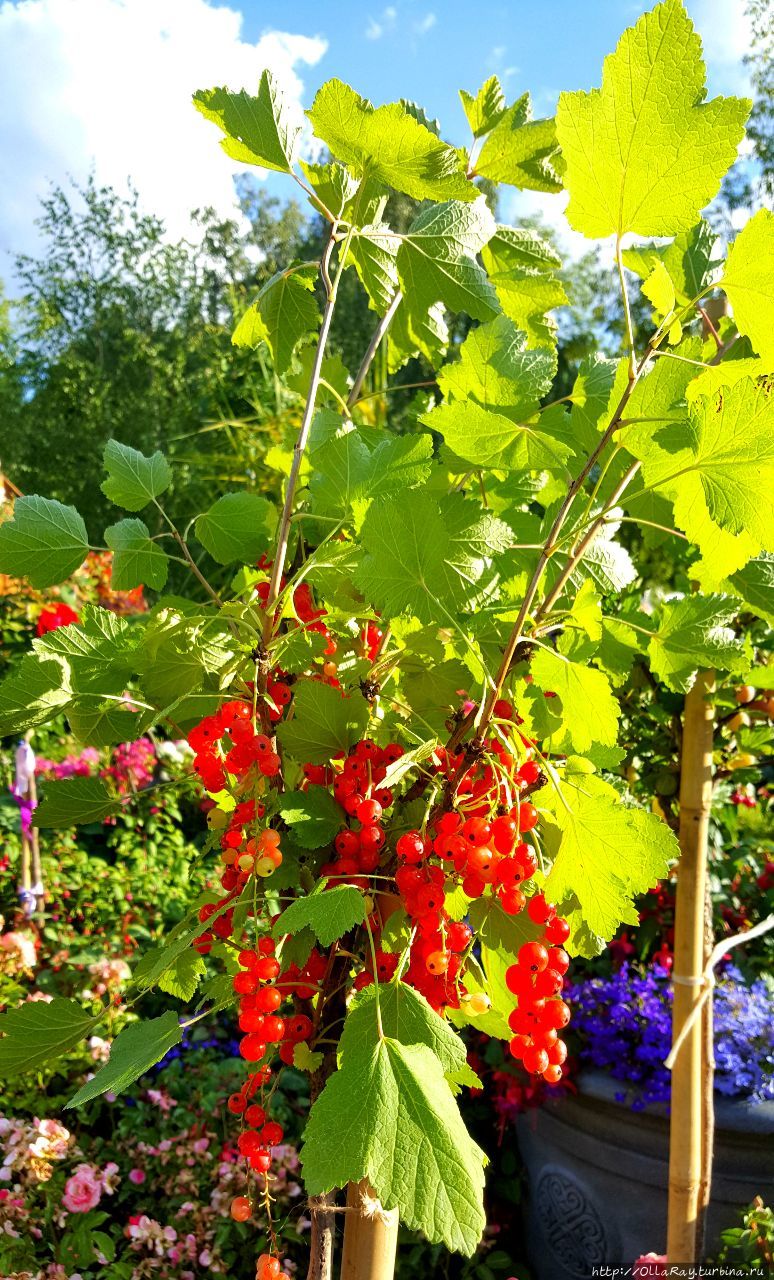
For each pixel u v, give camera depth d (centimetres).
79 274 2283
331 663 127
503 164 165
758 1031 264
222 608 117
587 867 110
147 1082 314
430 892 100
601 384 146
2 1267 237
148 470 147
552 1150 285
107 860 447
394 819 116
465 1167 83
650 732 257
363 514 118
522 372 135
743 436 98
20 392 2264
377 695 126
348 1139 84
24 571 135
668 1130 257
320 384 164
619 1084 263
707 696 226
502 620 134
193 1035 343
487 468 135
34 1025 117
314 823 112
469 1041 317
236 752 113
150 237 2270
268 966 103
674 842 108
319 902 97
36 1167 248
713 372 109
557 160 162
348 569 123
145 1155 284
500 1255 289
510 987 103
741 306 107
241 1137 117
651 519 154
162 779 475
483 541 121
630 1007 280
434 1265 280
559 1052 104
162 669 119
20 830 390
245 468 653
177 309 2312
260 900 108
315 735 116
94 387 1978
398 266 142
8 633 464
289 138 124
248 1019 104
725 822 332
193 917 122
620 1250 267
